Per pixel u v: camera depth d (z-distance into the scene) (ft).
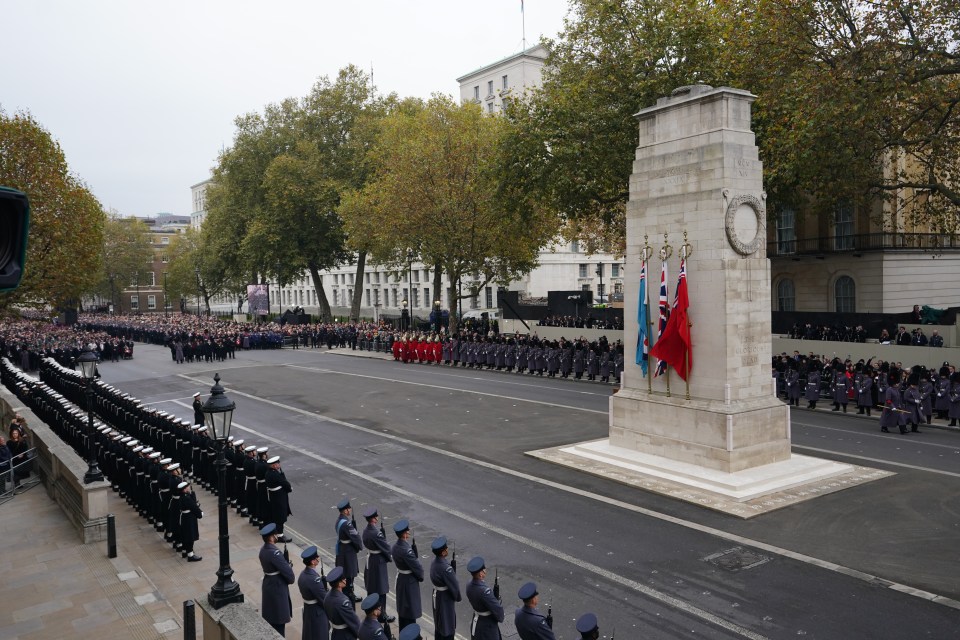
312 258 244.22
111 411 90.33
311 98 244.63
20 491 69.92
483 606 33.19
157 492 56.44
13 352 168.66
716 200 64.80
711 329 65.72
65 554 52.03
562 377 133.28
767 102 96.58
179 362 175.01
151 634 39.27
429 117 167.12
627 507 58.03
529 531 53.16
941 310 121.19
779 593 41.88
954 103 87.25
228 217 259.39
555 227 172.14
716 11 108.78
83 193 153.17
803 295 152.25
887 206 134.62
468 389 120.78
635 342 74.74
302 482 68.39
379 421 95.81
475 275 182.19
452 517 56.80
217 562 49.90
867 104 84.48
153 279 461.37
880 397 89.92
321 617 35.78
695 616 39.32
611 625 38.47
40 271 141.79
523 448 78.43
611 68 116.16
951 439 78.18
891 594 41.47
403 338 169.58
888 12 85.15
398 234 169.89
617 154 115.85
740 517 54.85
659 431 70.44
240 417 101.76
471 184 158.10
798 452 73.41
